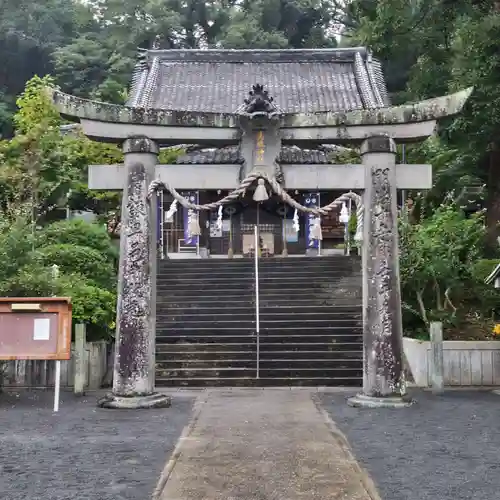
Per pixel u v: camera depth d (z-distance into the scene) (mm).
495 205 19344
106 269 16000
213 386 12859
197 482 5383
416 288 14867
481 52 15633
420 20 16484
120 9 43344
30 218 16547
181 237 26531
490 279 13352
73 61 40750
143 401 9656
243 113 10039
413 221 20562
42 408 9750
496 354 12742
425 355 12812
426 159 22328
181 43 44625
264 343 14258
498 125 16594
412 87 20156
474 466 5992
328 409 9555
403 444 7000
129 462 6125
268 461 6094
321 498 4945
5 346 9625
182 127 10250
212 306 16516
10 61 42656
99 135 10133
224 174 10219
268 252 26516
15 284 11398
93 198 22234
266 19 43812
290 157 21797
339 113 10305
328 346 14047
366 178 10258
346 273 18391
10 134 36906
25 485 5348
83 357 11539
